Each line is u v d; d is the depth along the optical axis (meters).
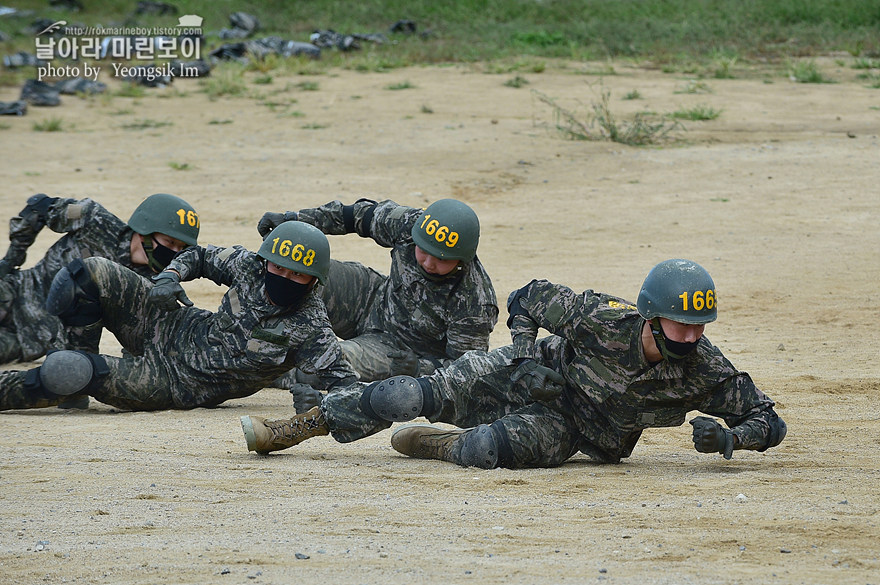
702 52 108.75
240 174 64.50
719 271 44.84
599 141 71.00
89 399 29.11
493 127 75.44
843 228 51.41
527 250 49.06
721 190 59.22
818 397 27.75
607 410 20.20
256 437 21.45
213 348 26.06
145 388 26.28
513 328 20.20
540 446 20.62
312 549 15.42
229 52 108.44
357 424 21.16
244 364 25.66
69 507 17.86
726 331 36.31
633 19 123.25
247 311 25.41
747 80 93.06
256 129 76.94
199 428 24.97
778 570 14.44
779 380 29.55
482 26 122.81
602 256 47.72
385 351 28.11
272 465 21.06
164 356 26.61
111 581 14.11
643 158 66.62
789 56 105.94
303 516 17.22
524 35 114.94
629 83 91.06
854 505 17.75
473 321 27.56
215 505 17.97
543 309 19.95
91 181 63.47
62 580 14.17
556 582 13.94
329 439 24.28
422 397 20.77
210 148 71.56
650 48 110.75
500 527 16.55
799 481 19.56
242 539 15.96
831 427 24.72
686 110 79.12
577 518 17.08
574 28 118.19
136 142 73.94
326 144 71.69
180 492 18.84
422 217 26.69
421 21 127.56
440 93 88.12
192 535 16.19
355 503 18.08
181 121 80.56
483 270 27.91
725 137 71.75
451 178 62.56
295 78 97.56
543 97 85.44
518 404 21.19
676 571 14.40
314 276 24.14
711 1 126.81
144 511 17.58
